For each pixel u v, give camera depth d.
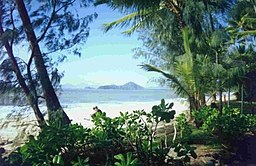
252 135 9.76
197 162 7.31
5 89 10.23
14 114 10.11
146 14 14.98
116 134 6.18
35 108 10.30
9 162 6.18
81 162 4.61
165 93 19.84
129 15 16.44
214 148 8.16
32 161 4.83
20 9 10.56
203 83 11.55
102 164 5.73
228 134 8.87
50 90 10.73
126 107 26.14
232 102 20.42
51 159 4.99
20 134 9.29
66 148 5.74
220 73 11.30
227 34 12.30
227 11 15.49
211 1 13.82
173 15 14.52
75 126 5.95
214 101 13.67
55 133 5.39
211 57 12.95
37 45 10.71
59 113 9.75
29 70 10.62
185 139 7.94
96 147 5.98
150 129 6.21
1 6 10.46
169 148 6.13
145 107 25.69
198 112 10.73
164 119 5.86
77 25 10.95
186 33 12.00
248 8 17.89
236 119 9.40
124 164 4.60
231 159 7.87
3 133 10.16
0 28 10.54
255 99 20.53
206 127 9.06
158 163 5.93
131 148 6.07
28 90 10.39
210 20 13.38
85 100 39.09
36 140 5.06
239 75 11.69
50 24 10.76
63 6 10.79
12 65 10.45
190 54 11.53
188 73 11.28
